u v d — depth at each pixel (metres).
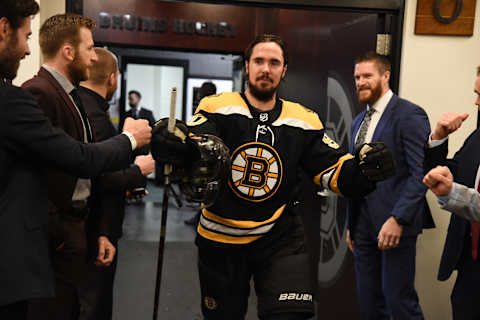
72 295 1.78
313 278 3.12
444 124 1.91
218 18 5.50
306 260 1.75
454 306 1.91
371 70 2.44
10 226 1.19
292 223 1.80
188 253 4.74
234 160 1.70
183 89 9.30
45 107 1.62
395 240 2.28
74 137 1.70
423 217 2.52
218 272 1.77
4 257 1.18
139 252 4.73
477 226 1.76
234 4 2.74
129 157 1.44
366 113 2.56
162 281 3.88
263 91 1.69
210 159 1.52
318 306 3.10
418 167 2.27
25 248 1.21
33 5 1.28
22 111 1.19
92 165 1.30
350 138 2.73
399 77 2.90
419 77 2.88
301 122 1.74
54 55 1.72
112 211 2.02
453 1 2.83
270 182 1.71
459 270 1.91
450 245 1.95
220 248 1.74
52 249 1.71
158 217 6.39
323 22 3.08
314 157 1.75
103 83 2.13
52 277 1.29
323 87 3.08
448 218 2.89
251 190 1.70
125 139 1.43
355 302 2.96
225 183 1.69
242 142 1.70
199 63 9.23
